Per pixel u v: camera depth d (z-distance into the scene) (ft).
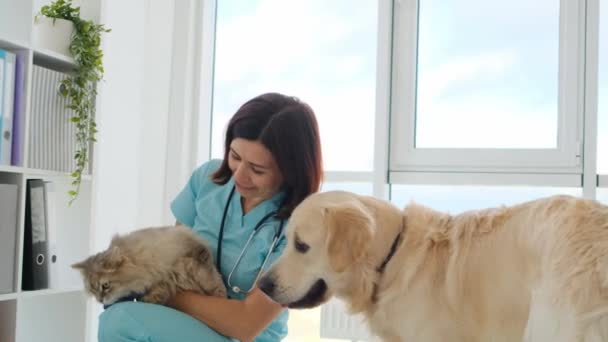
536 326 4.55
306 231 5.45
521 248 4.78
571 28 10.30
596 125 10.14
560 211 4.71
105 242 10.39
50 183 8.27
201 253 6.47
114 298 6.57
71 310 8.82
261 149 6.11
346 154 11.62
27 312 8.83
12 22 7.96
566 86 10.32
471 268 4.96
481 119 10.94
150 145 11.43
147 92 11.39
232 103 12.40
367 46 11.60
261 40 12.26
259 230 6.45
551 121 10.53
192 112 11.86
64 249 8.85
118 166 10.72
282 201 6.47
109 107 10.44
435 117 11.20
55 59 8.43
